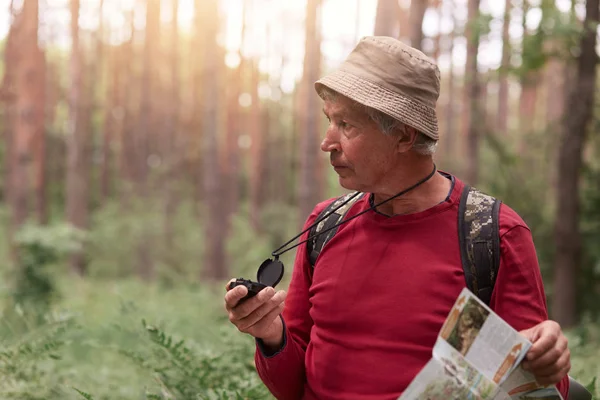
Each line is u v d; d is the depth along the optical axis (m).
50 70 33.84
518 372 1.55
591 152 10.84
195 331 5.39
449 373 1.55
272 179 36.25
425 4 10.10
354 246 1.82
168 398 2.96
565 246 9.47
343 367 1.76
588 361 4.34
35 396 3.36
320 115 21.52
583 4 9.15
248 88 35.28
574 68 9.77
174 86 31.88
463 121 20.28
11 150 25.84
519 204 10.99
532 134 11.35
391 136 1.70
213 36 22.11
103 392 4.12
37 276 9.12
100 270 22.41
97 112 36.19
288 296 2.01
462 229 1.71
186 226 26.66
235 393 2.69
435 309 1.68
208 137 22.17
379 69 1.70
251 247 21.61
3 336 3.87
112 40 34.03
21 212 17.72
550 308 10.05
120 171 33.03
